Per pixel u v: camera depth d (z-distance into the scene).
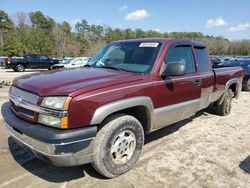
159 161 3.75
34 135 2.75
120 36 102.25
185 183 3.20
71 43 83.31
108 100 2.96
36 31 74.25
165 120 3.89
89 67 4.14
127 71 3.70
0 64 30.28
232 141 4.61
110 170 3.16
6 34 78.50
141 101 3.34
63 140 2.65
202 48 4.93
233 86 6.60
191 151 4.12
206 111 6.65
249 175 3.42
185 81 4.12
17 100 3.07
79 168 3.51
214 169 3.55
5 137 4.58
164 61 3.81
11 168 3.48
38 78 3.34
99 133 3.02
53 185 3.11
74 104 2.71
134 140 3.41
